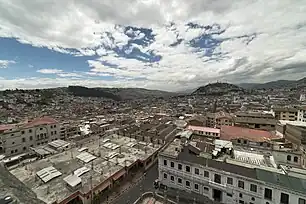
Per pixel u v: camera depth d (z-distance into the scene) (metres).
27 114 197.00
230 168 40.84
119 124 143.50
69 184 42.94
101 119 167.75
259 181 36.28
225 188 40.22
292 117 98.75
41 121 92.88
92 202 41.88
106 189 47.16
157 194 43.16
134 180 53.66
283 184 34.47
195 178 44.44
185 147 52.34
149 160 64.31
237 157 47.25
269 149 52.03
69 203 40.44
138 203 40.66
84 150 68.56
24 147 80.94
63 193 40.78
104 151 68.06
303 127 57.38
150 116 175.12
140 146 74.50
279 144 56.56
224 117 104.44
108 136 90.88
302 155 45.72
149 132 88.81
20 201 11.03
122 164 56.59
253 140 59.06
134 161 59.19
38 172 49.06
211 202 41.44
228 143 56.09
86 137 99.69
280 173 37.19
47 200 38.19
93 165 55.47
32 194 13.72
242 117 92.81
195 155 47.50
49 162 57.34
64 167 53.78
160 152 51.66
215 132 81.88
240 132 69.31
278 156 48.75
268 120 83.50
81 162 57.41
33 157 70.75
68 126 109.75
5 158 68.94
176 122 125.56
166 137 81.62
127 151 68.75
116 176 50.28
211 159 44.66
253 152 50.56
